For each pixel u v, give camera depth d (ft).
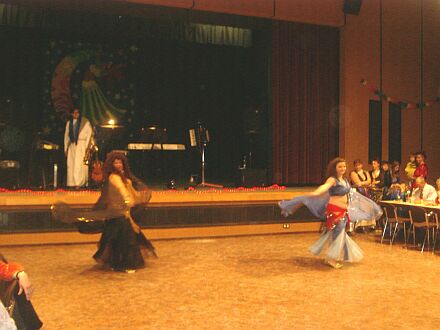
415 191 29.71
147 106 46.93
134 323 14.02
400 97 43.06
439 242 28.09
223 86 48.73
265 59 43.37
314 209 21.70
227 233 30.09
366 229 32.07
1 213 26.04
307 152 42.14
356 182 33.58
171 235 28.91
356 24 41.37
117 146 45.88
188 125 48.14
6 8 39.29
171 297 16.66
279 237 30.17
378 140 42.52
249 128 42.29
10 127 42.88
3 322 6.22
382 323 14.07
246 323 14.02
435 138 44.68
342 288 17.89
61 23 40.86
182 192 29.78
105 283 18.52
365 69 41.91
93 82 45.09
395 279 19.26
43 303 15.93
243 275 19.89
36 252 24.89
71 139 35.88
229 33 44.83
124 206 20.13
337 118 42.45
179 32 43.65
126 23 42.42
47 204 26.63
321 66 42.24
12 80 43.01
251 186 37.01
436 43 44.39
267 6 37.40
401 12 42.91
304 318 14.47
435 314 14.92
